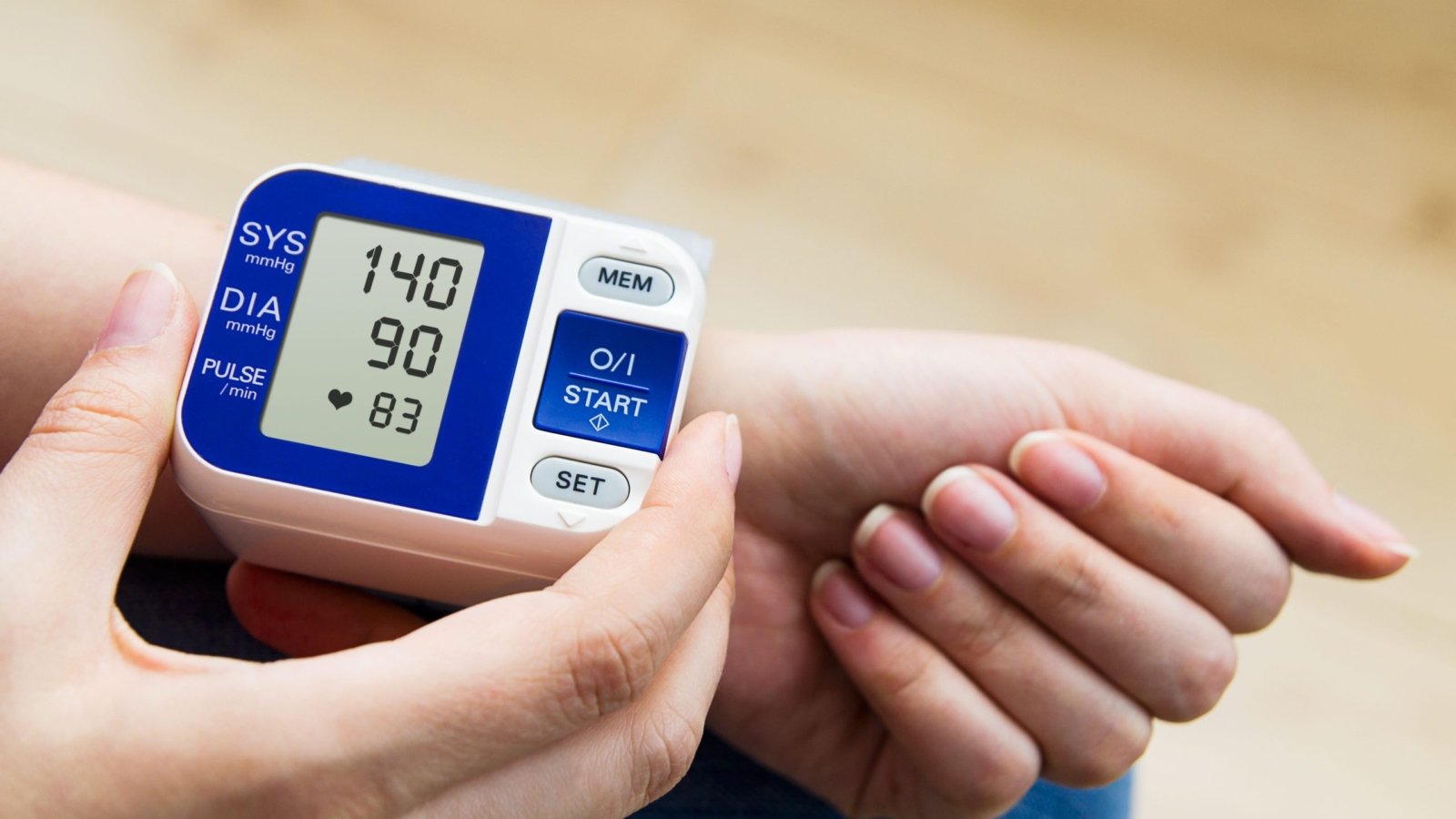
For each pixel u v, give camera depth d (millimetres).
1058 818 472
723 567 366
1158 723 563
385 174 400
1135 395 433
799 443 436
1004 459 437
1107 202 612
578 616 350
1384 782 556
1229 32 641
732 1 618
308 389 381
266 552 397
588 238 387
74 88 567
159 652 352
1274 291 607
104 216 428
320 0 595
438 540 380
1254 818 547
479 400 382
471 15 603
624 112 599
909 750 438
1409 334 607
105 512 355
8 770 342
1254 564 422
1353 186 626
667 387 384
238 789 343
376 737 343
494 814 356
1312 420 592
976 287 593
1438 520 583
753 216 591
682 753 369
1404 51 641
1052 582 418
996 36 629
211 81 578
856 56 619
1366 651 571
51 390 420
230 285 383
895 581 427
